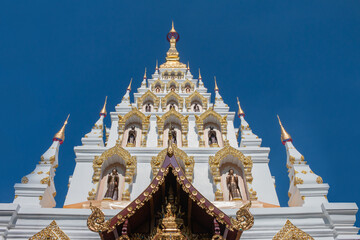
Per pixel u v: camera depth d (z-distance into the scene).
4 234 14.95
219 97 26.36
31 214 15.78
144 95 25.98
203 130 23.20
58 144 20.69
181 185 12.54
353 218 15.79
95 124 23.00
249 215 11.62
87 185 18.75
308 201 17.06
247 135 22.34
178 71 30.20
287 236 15.51
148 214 13.73
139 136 22.83
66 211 15.93
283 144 21.38
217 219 11.89
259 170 20.02
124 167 20.31
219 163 19.77
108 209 16.27
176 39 36.78
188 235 13.36
